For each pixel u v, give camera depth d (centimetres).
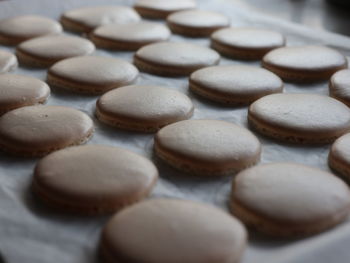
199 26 32
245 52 29
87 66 26
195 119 22
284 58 28
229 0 40
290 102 23
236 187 18
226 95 24
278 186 17
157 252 15
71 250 16
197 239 15
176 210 16
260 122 22
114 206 17
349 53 29
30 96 23
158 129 22
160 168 20
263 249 16
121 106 23
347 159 19
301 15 37
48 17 34
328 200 17
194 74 26
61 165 18
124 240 15
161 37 31
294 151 21
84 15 33
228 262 15
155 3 36
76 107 24
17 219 17
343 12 38
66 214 17
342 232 15
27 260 15
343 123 22
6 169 20
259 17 35
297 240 16
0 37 30
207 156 19
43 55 28
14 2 34
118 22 33
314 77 27
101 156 19
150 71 27
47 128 21
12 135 20
